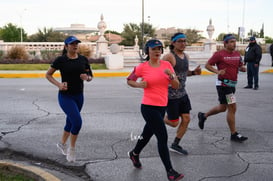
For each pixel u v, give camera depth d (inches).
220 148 245.8
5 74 711.1
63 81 207.8
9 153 232.8
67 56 206.5
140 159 221.3
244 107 397.4
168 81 185.5
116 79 689.6
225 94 256.5
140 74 187.2
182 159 222.5
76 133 209.9
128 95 480.4
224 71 246.4
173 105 226.5
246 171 202.8
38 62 906.7
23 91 509.0
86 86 573.9
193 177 193.6
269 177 194.4
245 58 544.4
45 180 177.6
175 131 290.2
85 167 207.0
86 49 984.9
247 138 261.9
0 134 277.1
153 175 196.4
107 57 867.4
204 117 286.7
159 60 190.1
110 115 350.3
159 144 181.8
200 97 466.0
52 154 228.4
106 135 276.5
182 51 225.8
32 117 338.3
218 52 253.8
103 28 1058.1
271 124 318.0
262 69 847.7
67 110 207.3
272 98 458.3
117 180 189.6
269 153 235.6
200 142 260.2
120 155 228.8
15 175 188.1
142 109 187.3
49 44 1123.9
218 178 192.4
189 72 233.3
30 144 250.1
